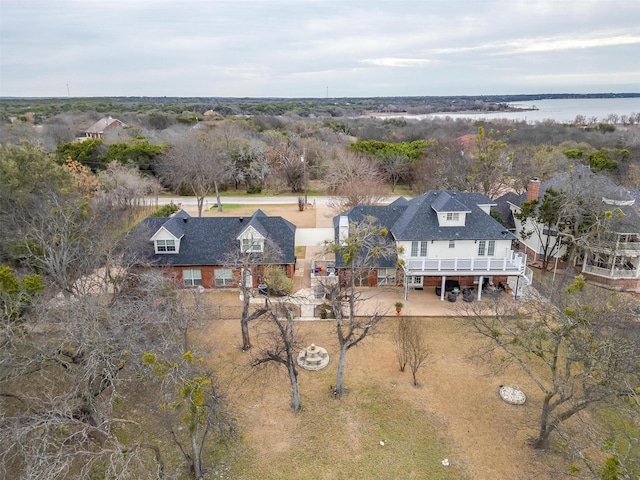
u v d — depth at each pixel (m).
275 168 77.44
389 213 38.56
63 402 16.58
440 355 26.95
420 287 35.53
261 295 34.41
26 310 21.27
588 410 22.39
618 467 13.89
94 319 17.81
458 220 33.66
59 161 68.44
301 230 51.38
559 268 40.28
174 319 22.77
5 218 32.66
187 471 18.80
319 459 19.62
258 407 22.77
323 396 23.58
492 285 33.97
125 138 79.06
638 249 36.00
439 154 69.12
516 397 23.11
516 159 63.66
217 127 93.56
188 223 37.47
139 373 18.09
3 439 15.60
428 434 20.98
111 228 33.69
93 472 18.80
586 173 41.06
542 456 19.66
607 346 17.97
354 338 28.22
